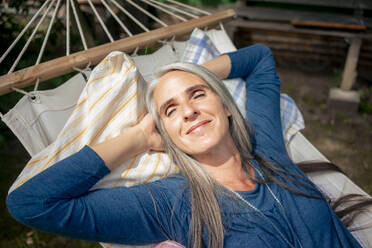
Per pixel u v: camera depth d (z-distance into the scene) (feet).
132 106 5.17
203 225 4.36
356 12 17.02
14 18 10.05
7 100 7.36
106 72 5.20
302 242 4.46
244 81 6.73
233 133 5.13
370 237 5.29
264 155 5.18
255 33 19.51
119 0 9.72
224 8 18.28
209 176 4.68
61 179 4.00
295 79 19.24
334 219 4.82
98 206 4.02
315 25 16.07
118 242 4.23
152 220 4.30
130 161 4.93
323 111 15.98
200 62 6.82
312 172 6.26
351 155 12.83
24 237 9.29
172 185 4.62
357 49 15.72
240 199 4.50
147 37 6.51
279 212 4.53
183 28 7.14
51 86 7.58
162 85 4.79
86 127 4.94
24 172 4.57
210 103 4.61
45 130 5.06
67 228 3.82
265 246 4.22
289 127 7.00
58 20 9.65
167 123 4.67
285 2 17.89
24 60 8.45
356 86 18.15
